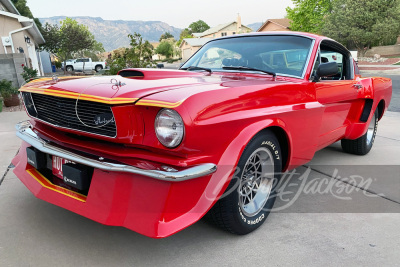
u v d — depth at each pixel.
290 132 2.46
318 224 2.53
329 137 3.34
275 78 2.75
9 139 4.81
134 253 2.12
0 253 2.07
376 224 2.54
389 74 21.86
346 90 3.38
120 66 7.25
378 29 34.94
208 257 2.09
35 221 2.48
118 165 1.83
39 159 2.42
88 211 1.96
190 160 1.82
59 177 2.32
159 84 2.11
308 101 2.68
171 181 1.71
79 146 2.07
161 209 1.79
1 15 14.83
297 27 32.69
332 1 37.31
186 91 1.89
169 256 2.09
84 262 2.01
